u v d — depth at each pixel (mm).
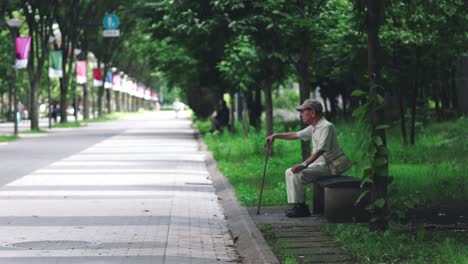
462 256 9312
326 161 14609
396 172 21031
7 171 25750
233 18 22000
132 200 18062
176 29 22391
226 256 11289
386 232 11148
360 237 11594
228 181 21516
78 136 53281
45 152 35938
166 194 19375
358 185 13617
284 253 10719
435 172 20469
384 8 12836
